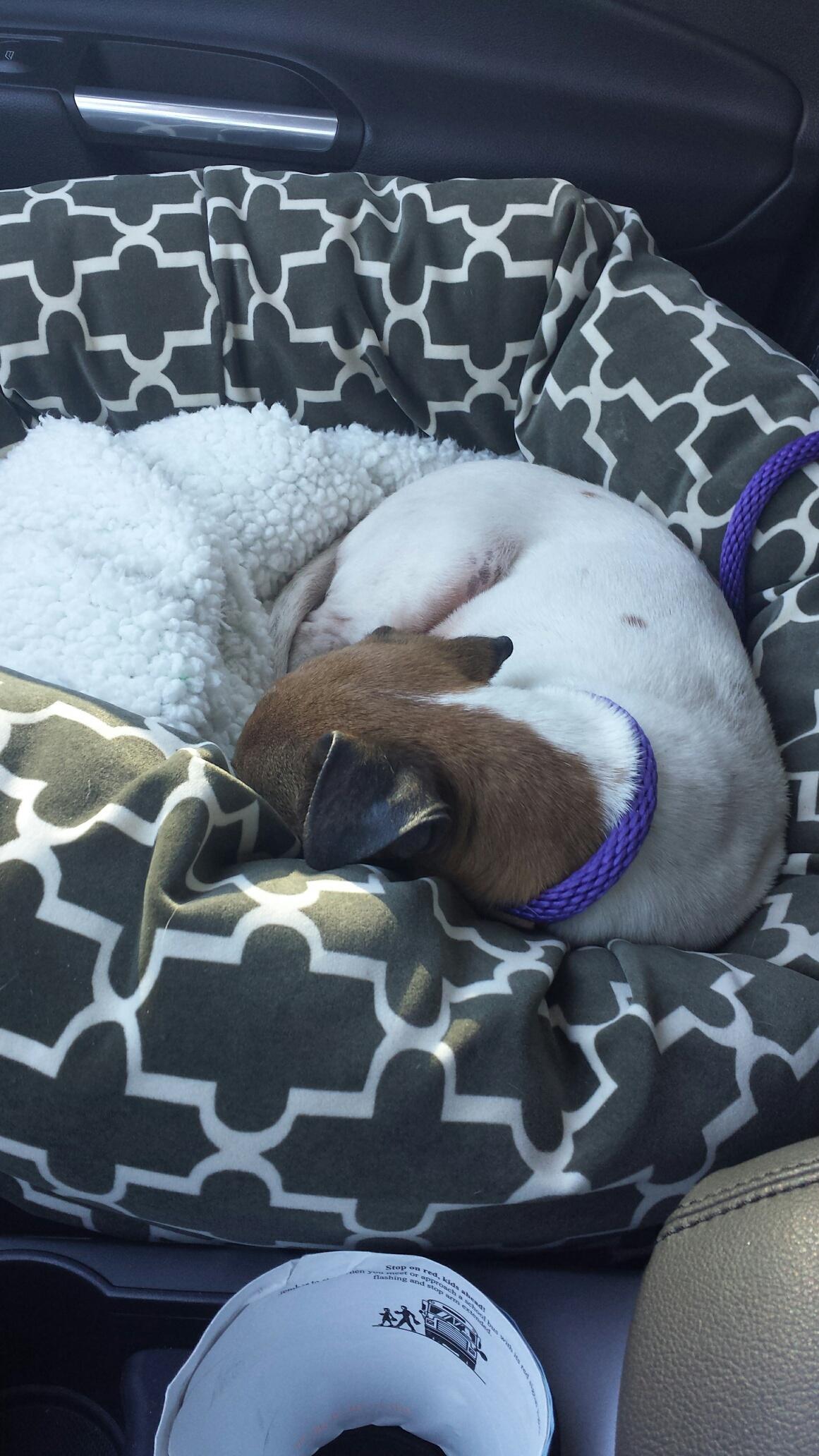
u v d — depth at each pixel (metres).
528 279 0.62
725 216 0.68
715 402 0.59
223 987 0.39
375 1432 0.40
